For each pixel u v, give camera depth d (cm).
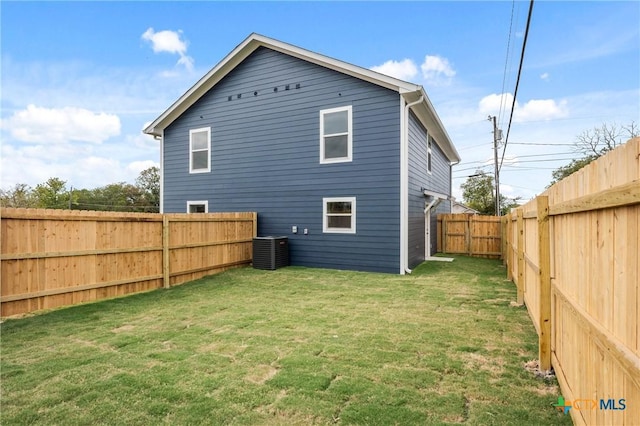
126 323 454
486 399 257
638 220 134
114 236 611
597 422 184
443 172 1478
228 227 872
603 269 176
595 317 188
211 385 282
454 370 306
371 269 850
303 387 277
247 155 1009
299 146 938
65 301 542
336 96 890
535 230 401
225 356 342
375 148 848
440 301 559
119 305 546
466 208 2625
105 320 468
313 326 434
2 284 473
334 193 894
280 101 961
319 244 912
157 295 617
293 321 455
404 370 307
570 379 240
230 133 1034
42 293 514
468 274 816
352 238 872
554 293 291
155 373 306
